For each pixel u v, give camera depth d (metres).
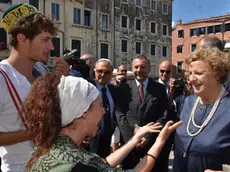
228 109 2.12
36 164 1.40
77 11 25.67
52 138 1.41
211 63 2.12
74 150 1.39
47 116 1.41
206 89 2.17
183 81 5.03
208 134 2.13
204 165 2.12
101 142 3.98
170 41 34.44
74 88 1.46
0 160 2.44
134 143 2.01
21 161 2.12
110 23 28.11
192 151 2.18
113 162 1.95
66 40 24.66
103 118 4.03
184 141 2.24
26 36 2.16
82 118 1.49
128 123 4.07
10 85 2.08
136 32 30.52
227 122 2.08
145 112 4.07
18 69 2.20
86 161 1.36
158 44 32.97
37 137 1.44
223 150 2.07
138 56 4.38
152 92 4.15
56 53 24.06
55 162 1.35
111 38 28.16
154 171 3.71
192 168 2.18
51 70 2.63
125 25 29.69
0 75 2.07
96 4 27.02
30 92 1.53
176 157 2.34
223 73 2.14
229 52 2.81
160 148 1.86
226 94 2.19
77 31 25.52
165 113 3.93
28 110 1.48
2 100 2.05
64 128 1.47
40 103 1.44
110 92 4.23
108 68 4.26
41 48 2.20
